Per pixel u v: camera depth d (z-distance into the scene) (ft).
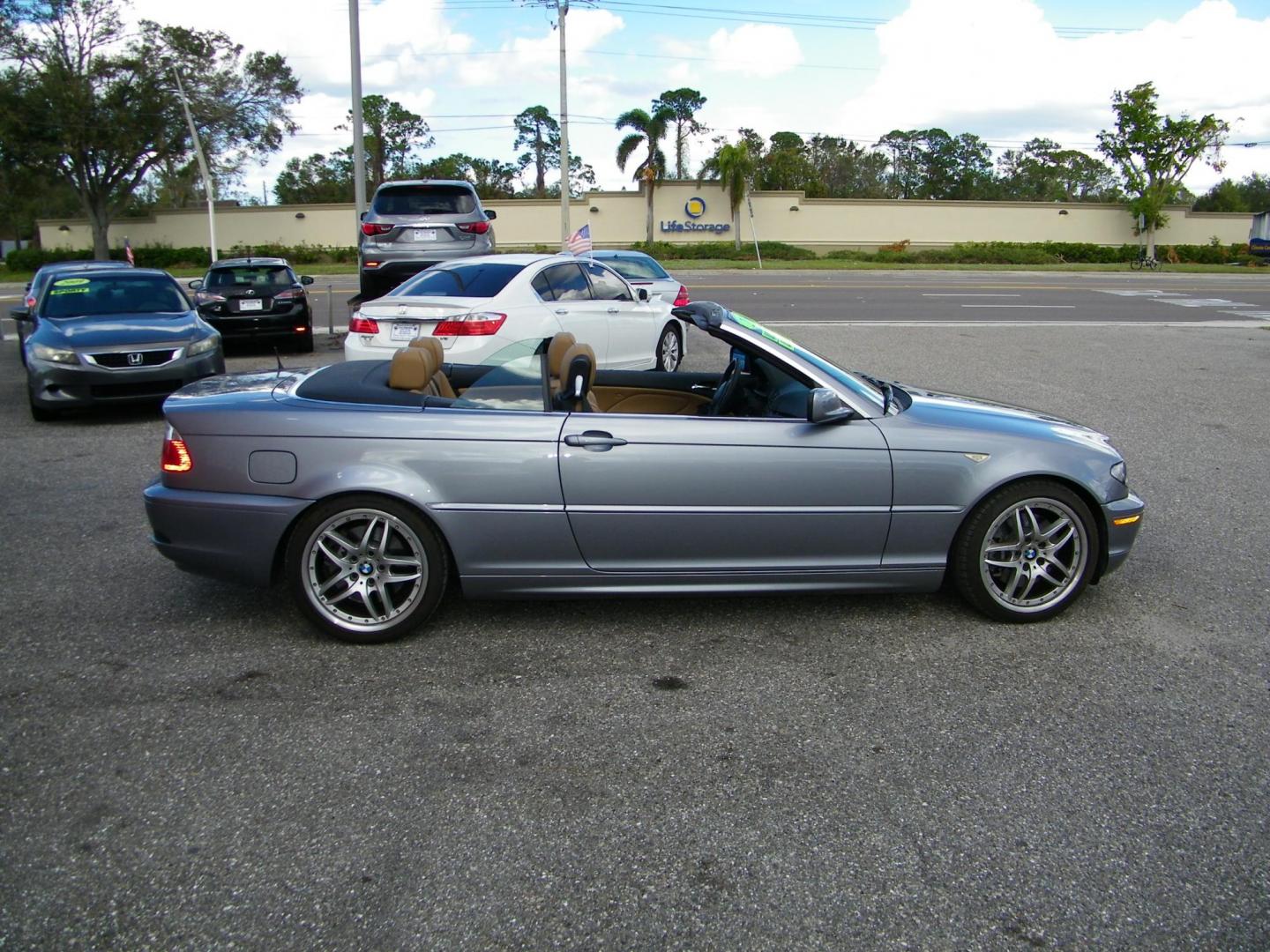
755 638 14.96
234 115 147.02
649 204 155.02
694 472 14.33
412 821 10.28
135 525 20.53
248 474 14.14
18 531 20.11
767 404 16.08
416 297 28.43
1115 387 37.76
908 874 9.51
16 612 15.84
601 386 18.13
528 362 15.40
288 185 236.43
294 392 14.92
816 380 15.19
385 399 14.57
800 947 8.53
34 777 11.02
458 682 13.46
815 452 14.51
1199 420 31.94
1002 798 10.78
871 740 12.00
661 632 15.17
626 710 12.71
